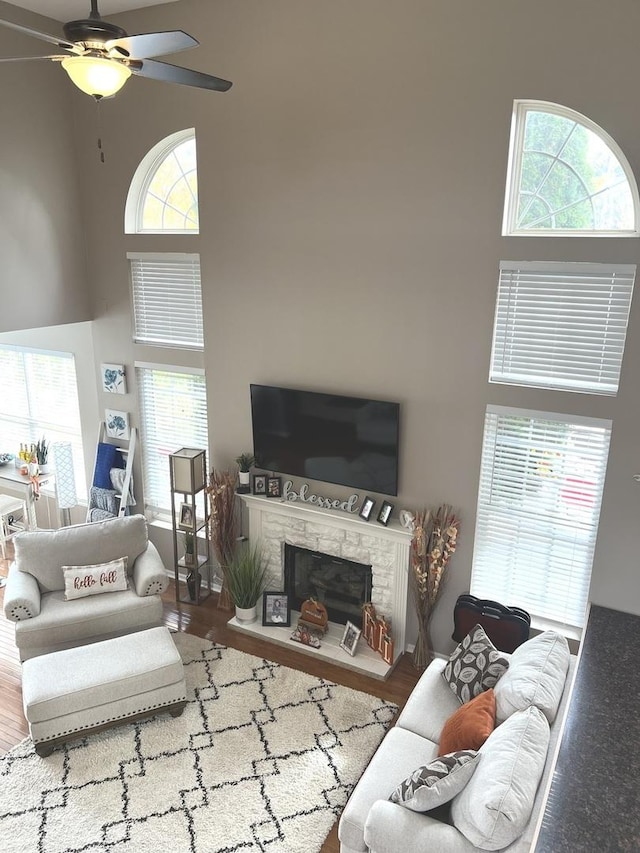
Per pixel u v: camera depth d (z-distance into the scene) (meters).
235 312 5.36
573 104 3.84
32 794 3.85
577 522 4.45
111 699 4.18
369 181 4.54
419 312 4.57
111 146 5.61
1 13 4.97
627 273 3.95
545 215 4.20
